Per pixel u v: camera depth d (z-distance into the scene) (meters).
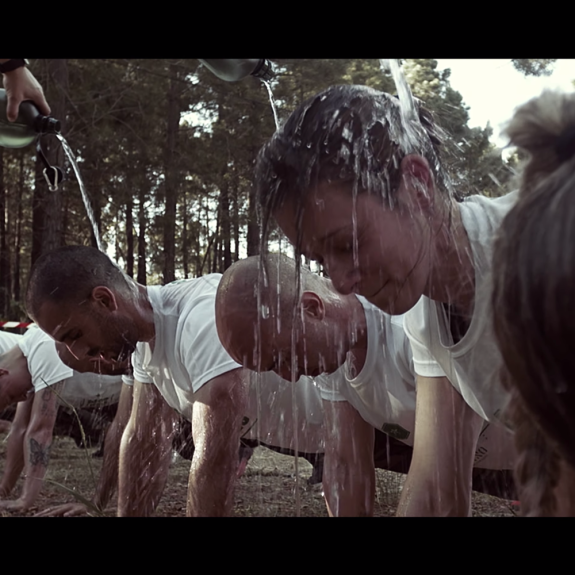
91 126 11.14
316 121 1.28
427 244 1.30
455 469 1.46
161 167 11.42
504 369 0.90
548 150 0.86
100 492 2.47
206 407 1.88
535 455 0.92
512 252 0.81
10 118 2.20
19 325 6.67
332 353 1.79
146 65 12.05
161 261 4.83
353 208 1.26
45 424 2.99
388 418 1.97
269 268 1.69
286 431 2.36
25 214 16.58
